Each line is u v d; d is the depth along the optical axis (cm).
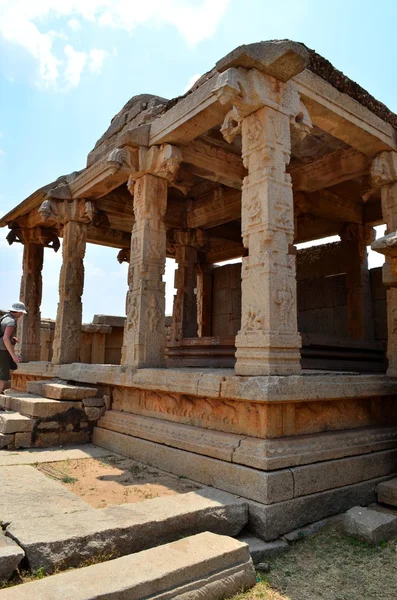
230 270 1302
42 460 569
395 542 394
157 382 584
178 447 526
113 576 265
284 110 526
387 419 589
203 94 574
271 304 470
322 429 503
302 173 822
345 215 984
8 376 788
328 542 398
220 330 1302
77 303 909
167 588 271
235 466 437
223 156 746
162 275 692
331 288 1091
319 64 570
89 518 334
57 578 261
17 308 799
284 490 411
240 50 485
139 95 816
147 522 332
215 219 1044
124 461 580
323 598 310
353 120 611
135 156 693
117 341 1502
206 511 367
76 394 692
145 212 687
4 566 271
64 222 934
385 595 315
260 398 434
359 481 487
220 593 294
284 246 496
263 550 369
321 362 840
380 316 1009
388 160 672
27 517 341
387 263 527
